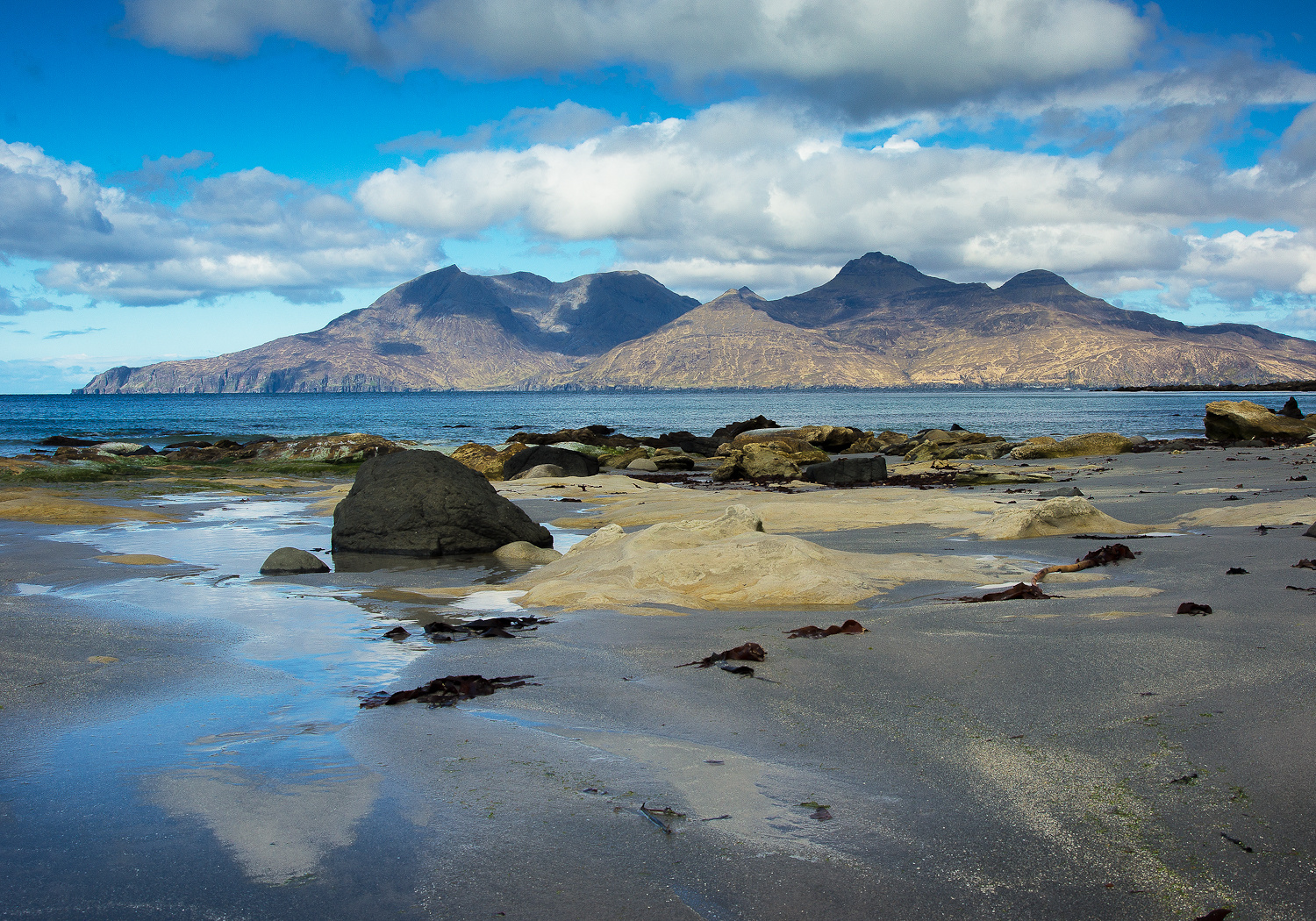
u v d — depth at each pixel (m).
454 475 13.91
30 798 3.98
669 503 18.27
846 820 3.60
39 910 3.04
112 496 21.09
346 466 30.84
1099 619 6.75
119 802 3.94
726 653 6.14
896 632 6.74
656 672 5.99
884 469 25.08
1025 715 4.71
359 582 10.70
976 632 6.55
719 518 10.90
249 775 4.25
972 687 5.25
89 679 6.01
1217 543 10.49
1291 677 4.91
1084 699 4.88
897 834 3.47
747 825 3.58
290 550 11.75
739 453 28.09
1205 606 6.76
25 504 16.75
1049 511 12.55
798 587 8.73
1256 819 3.41
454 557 13.26
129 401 199.62
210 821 3.73
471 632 7.55
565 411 129.88
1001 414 96.94
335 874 3.28
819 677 5.65
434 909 3.03
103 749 4.64
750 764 4.24
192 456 32.56
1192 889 3.01
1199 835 3.33
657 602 8.57
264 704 5.48
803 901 3.02
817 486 24.44
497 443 54.31
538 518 17.62
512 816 3.73
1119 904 2.94
